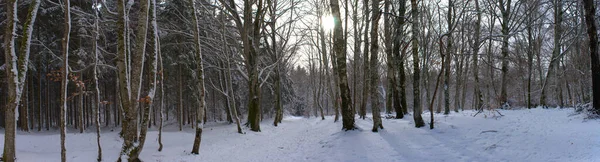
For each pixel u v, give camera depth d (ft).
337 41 41.52
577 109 40.19
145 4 27.96
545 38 87.51
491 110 54.60
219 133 58.85
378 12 41.50
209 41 72.28
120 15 28.14
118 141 49.42
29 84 88.94
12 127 25.25
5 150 25.14
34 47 69.87
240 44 72.33
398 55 58.34
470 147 27.63
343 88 41.81
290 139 49.16
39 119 81.41
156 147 40.16
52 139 47.19
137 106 28.37
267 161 31.50
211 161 32.65
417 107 40.68
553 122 35.29
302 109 173.27
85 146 44.27
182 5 71.36
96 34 37.37
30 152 36.01
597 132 26.17
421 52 86.69
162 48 77.30
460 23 80.48
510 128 33.42
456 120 42.93
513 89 129.59
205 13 66.08
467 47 90.22
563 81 86.69
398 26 55.31
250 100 65.31
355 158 28.09
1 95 83.51
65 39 25.23
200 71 36.94
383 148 30.37
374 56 40.81
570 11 71.51
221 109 118.73
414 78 41.42
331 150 32.12
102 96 101.19
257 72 65.41
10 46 24.93
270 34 79.05
